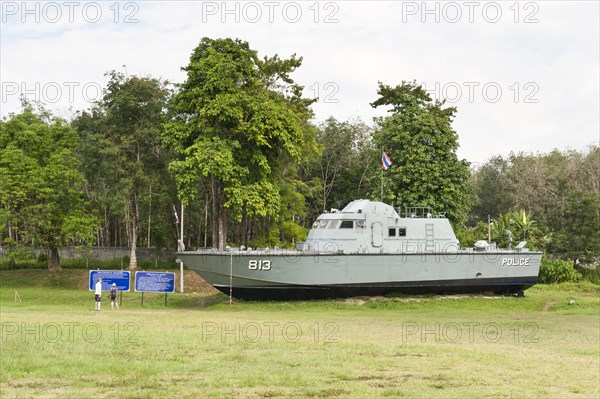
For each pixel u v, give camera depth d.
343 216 41.41
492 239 61.34
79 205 55.28
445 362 18.38
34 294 46.53
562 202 67.31
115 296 37.28
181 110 46.41
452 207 56.94
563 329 29.23
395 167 57.84
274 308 37.84
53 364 16.16
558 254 62.22
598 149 82.12
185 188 44.00
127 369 15.80
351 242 41.31
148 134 55.00
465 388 15.09
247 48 47.34
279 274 38.94
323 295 40.59
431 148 57.25
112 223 77.31
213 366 16.55
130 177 54.88
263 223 56.38
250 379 15.07
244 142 45.59
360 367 17.08
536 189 82.25
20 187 52.91
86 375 15.07
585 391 15.33
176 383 14.52
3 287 52.97
